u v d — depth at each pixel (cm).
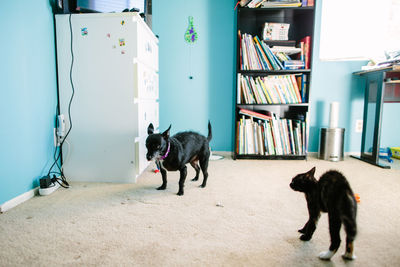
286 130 256
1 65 130
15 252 96
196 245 102
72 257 93
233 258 94
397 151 266
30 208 137
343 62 270
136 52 173
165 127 281
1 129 131
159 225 119
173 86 276
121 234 110
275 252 98
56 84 179
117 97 177
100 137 181
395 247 102
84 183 183
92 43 174
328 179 91
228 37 269
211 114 279
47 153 171
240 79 250
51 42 172
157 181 190
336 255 96
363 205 145
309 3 240
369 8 257
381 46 262
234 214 132
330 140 254
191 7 266
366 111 261
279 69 249
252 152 259
